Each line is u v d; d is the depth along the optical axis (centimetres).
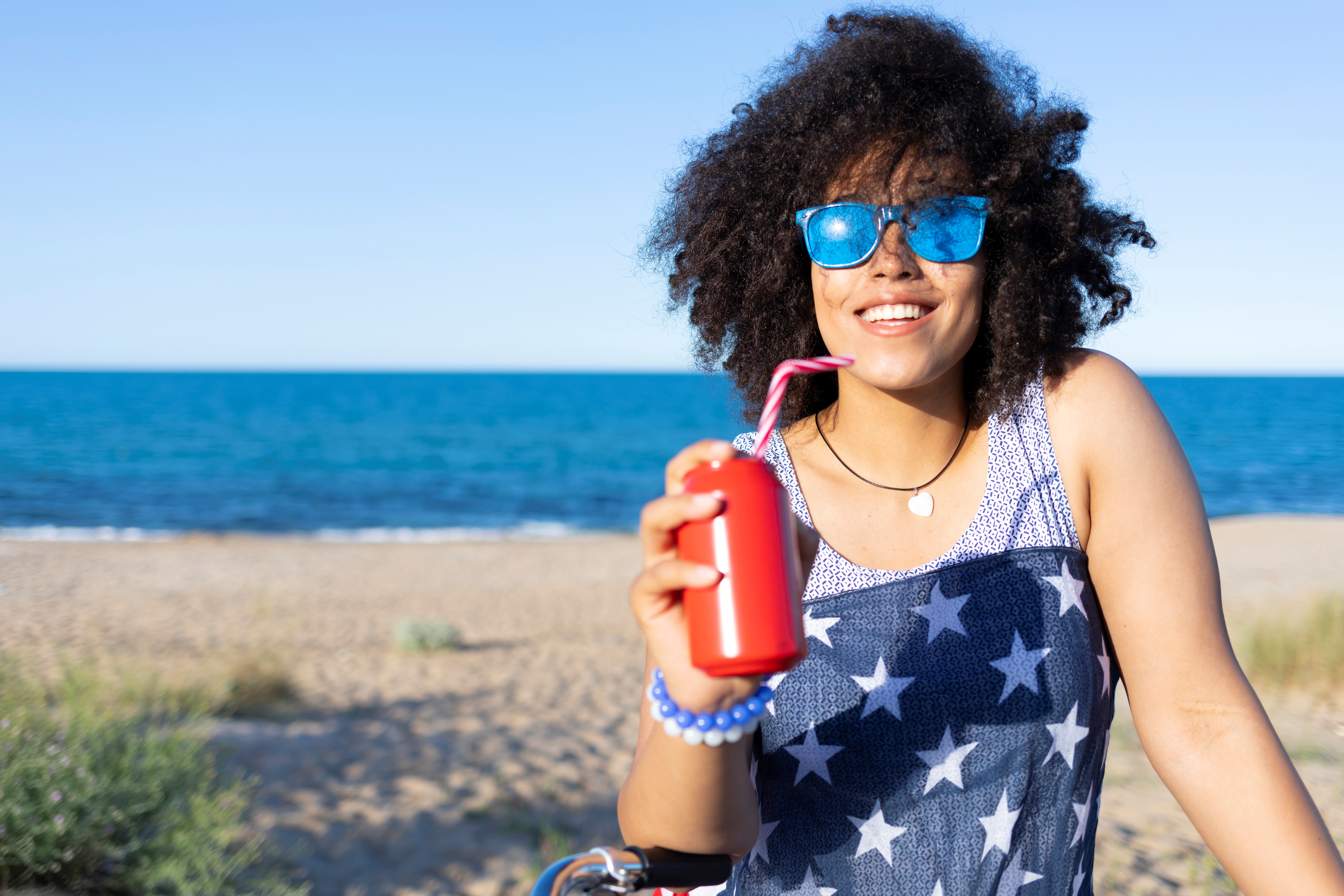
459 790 684
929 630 134
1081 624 135
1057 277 156
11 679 662
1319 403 11812
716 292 186
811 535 117
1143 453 136
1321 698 734
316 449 6231
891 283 138
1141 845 497
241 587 1912
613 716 916
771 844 138
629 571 2181
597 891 111
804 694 135
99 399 11931
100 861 482
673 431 8144
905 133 146
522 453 6212
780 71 172
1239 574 1680
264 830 585
